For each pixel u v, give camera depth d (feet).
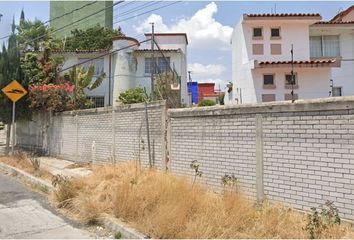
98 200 22.90
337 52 75.05
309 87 67.82
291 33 72.54
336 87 73.51
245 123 23.45
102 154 41.34
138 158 34.81
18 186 32.89
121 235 18.44
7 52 57.00
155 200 20.86
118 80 77.41
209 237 16.51
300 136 19.97
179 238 16.75
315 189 19.12
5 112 56.44
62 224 20.81
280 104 21.03
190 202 19.54
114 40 78.79
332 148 18.37
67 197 24.99
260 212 19.17
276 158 21.31
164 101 31.35
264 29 72.79
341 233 16.11
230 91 92.27
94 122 43.32
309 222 16.72
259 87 68.13
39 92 55.21
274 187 21.39
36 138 60.08
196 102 119.03
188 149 28.45
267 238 16.26
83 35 98.17
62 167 42.65
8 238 18.24
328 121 18.60
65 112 50.67
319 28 73.56
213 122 26.04
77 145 47.14
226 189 22.56
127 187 22.53
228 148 24.72
